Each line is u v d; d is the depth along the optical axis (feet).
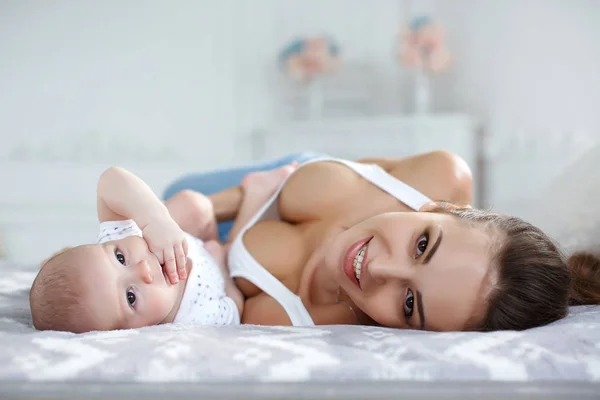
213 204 5.11
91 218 10.72
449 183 4.52
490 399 2.01
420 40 11.30
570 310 3.66
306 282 4.19
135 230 3.75
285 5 12.24
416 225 3.49
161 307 3.43
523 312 3.20
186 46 11.48
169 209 4.61
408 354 2.49
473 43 11.51
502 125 10.75
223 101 11.72
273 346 2.52
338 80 12.41
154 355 2.34
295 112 12.33
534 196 9.82
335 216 4.49
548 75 9.81
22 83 10.55
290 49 11.79
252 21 12.10
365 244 3.68
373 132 10.88
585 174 4.88
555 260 3.38
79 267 3.25
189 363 2.29
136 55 11.16
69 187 10.66
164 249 3.51
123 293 3.29
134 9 11.15
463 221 3.51
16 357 2.31
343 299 4.12
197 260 3.98
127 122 11.12
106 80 10.98
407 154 10.69
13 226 10.38
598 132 8.91
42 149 10.59
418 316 3.29
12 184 10.39
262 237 4.56
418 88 11.85
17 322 3.29
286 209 4.79
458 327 3.25
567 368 2.45
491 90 11.05
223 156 11.76
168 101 11.39
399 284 3.39
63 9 10.75
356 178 4.67
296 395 1.97
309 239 4.46
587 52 9.14
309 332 2.94
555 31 9.71
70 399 1.95
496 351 2.56
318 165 4.84
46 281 3.25
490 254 3.27
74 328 3.17
